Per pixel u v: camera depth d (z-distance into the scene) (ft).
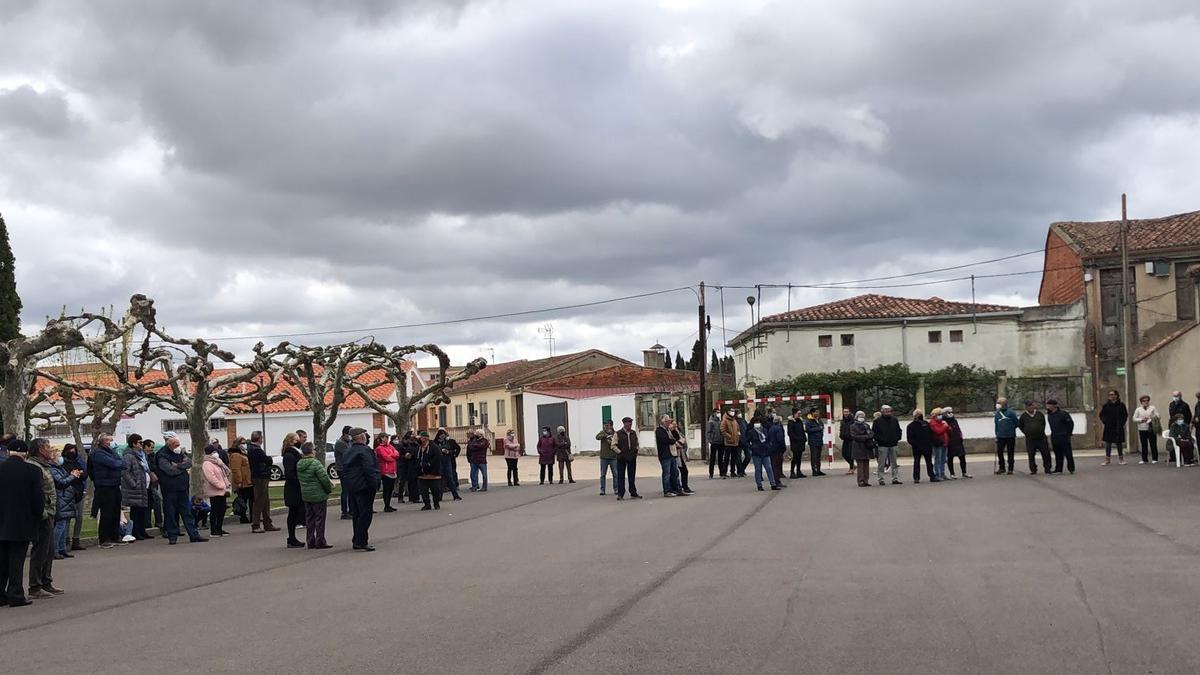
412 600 36.22
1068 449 85.20
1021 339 154.92
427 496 82.94
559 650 26.81
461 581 40.34
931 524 53.16
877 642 26.40
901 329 157.58
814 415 100.63
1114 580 34.42
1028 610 29.91
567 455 109.70
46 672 27.40
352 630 31.04
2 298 112.98
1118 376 137.80
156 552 58.13
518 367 235.81
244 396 96.84
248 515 79.20
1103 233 152.25
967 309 159.33
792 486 86.69
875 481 89.04
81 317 72.49
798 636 27.37
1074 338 153.38
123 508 69.56
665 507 70.90
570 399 187.83
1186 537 44.52
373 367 106.32
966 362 155.84
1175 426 86.38
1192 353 117.91
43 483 40.96
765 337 160.15
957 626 28.04
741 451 106.52
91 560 55.16
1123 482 73.87
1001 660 24.20
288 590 40.68
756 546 46.96
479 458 104.53
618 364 227.61
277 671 26.03
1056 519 53.26
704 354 135.64
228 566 50.11
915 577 36.45
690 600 33.42
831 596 33.19
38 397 83.15
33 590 42.06
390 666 25.90
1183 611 28.94
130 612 37.27
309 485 56.18
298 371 104.78
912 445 83.61
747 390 134.92
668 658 25.44
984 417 130.41
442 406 261.44
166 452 62.85
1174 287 142.82
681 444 84.07
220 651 29.01
